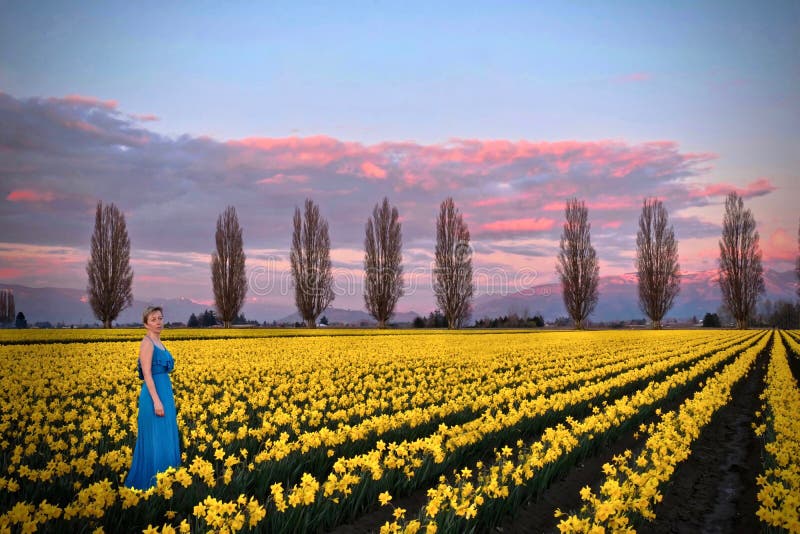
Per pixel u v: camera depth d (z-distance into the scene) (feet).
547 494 26.61
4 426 29.81
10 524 16.90
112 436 30.22
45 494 21.97
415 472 26.35
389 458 25.13
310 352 87.86
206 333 142.61
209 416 38.50
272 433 30.40
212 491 22.66
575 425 33.19
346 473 24.18
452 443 29.17
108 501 18.88
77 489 21.74
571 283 251.60
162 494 20.90
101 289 207.00
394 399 42.57
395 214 221.87
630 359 82.79
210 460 27.71
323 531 21.27
